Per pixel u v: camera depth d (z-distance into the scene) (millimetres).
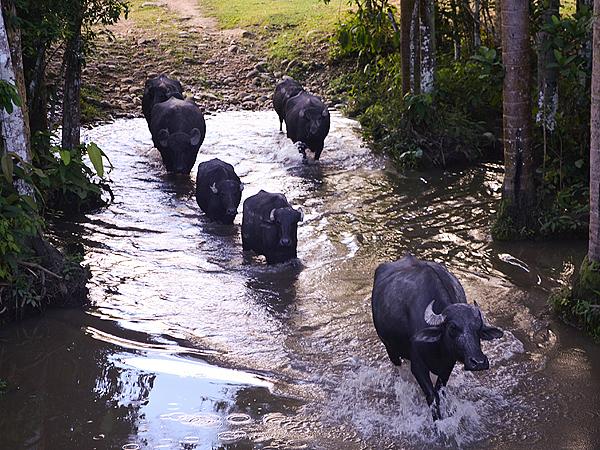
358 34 23203
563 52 14867
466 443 9336
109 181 17141
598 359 11039
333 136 21641
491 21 21797
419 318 9523
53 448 9398
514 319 12039
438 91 19891
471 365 8641
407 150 19484
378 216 16156
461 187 17859
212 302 12727
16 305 12203
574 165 16016
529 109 14484
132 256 14453
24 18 14430
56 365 11148
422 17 19281
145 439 9516
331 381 10609
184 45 28047
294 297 12883
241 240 15281
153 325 12070
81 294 12742
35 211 12594
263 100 25031
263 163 19625
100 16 16234
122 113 23562
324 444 9344
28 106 15305
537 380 10555
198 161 19797
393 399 10203
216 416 9930
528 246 14586
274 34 29016
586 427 9602
